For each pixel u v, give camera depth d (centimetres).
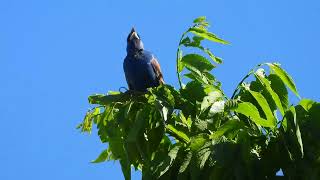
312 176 844
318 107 864
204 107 879
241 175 834
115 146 944
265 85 932
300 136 846
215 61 1008
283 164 860
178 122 935
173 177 899
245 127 857
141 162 932
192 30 1014
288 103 937
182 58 994
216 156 835
